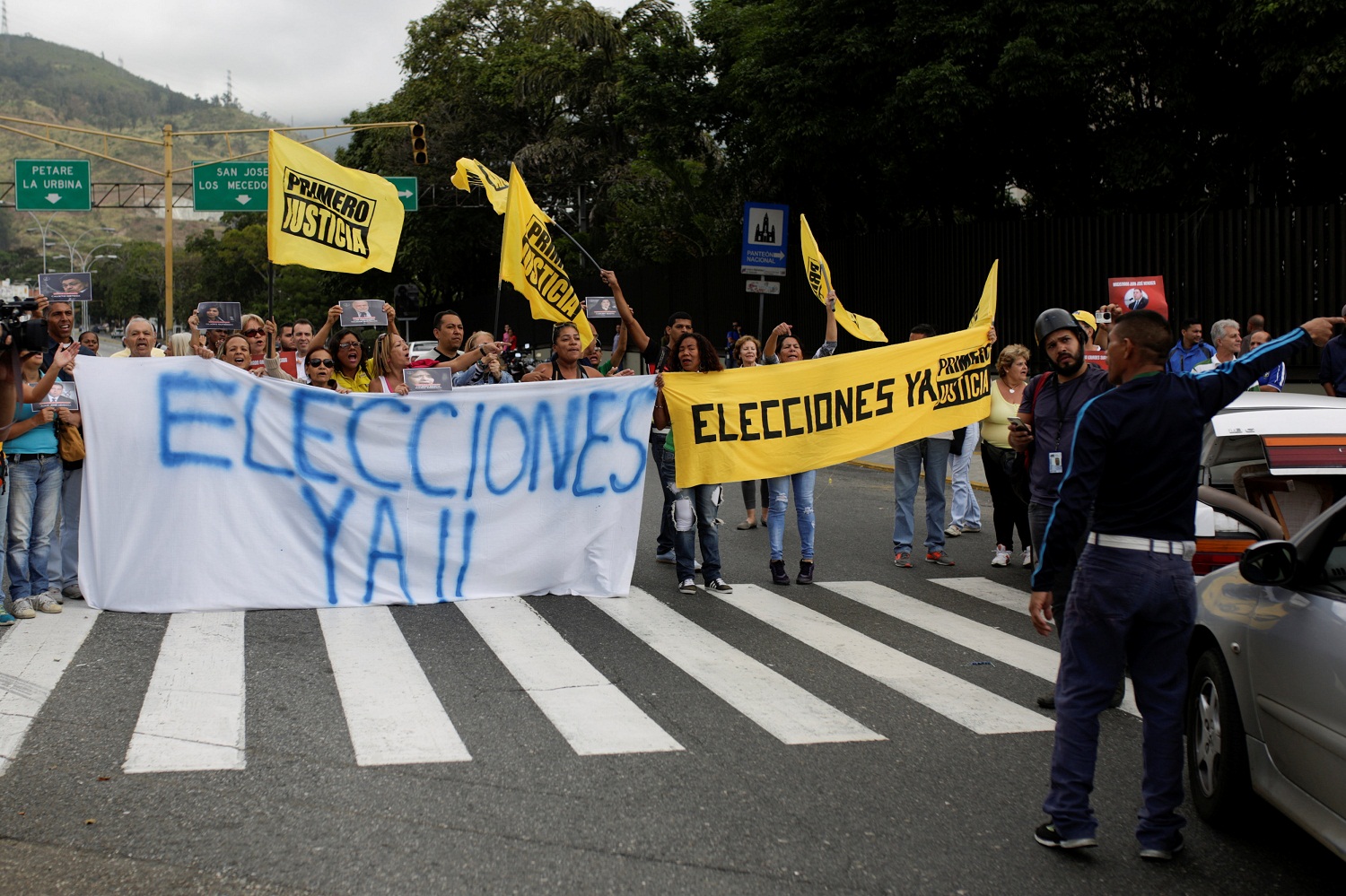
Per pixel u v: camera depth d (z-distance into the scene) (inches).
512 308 1648.6
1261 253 617.3
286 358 491.8
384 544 312.2
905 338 855.7
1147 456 158.6
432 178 1699.1
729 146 1117.1
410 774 189.6
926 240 826.2
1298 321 604.1
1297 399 275.7
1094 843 162.7
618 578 330.3
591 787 185.8
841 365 345.7
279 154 323.9
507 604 316.5
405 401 312.7
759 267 585.6
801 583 351.9
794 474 345.4
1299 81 617.3
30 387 284.7
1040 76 700.0
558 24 1609.3
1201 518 253.8
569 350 332.8
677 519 334.0
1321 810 148.1
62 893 147.2
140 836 164.2
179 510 295.7
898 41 761.0
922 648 277.6
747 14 1044.5
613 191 1435.8
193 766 190.9
